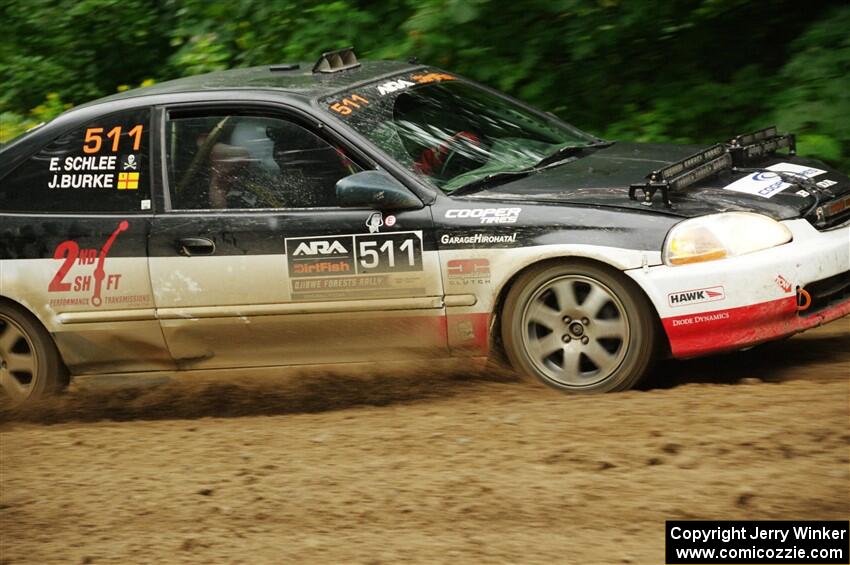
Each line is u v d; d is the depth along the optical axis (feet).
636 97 55.67
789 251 33.78
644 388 35.78
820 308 34.73
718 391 33.50
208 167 38.37
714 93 53.67
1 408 40.52
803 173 37.50
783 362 37.32
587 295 34.60
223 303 37.63
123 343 39.11
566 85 56.70
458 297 35.63
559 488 28.07
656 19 54.39
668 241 33.63
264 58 60.59
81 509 30.22
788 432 29.68
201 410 38.32
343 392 37.73
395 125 38.24
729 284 33.35
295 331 37.40
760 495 26.68
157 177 38.70
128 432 36.06
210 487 30.63
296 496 29.40
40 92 72.28
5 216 39.83
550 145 40.75
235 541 27.35
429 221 35.68
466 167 37.83
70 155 39.75
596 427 31.42
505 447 30.86
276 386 38.50
